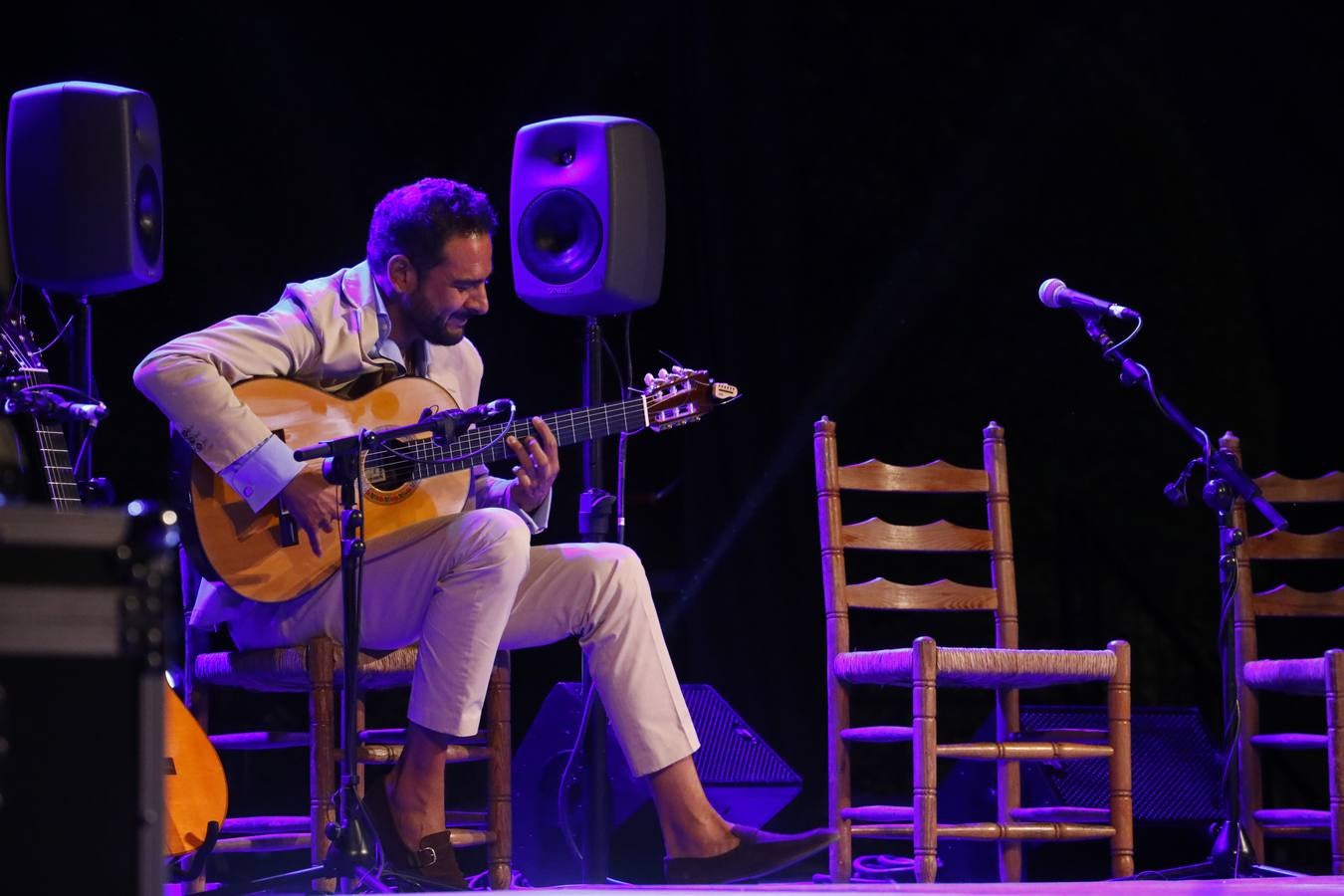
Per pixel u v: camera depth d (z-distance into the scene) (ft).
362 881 20.58
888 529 28.76
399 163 40.57
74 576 7.34
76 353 26.94
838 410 42.06
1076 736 29.45
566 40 41.78
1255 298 43.14
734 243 41.45
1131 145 43.50
